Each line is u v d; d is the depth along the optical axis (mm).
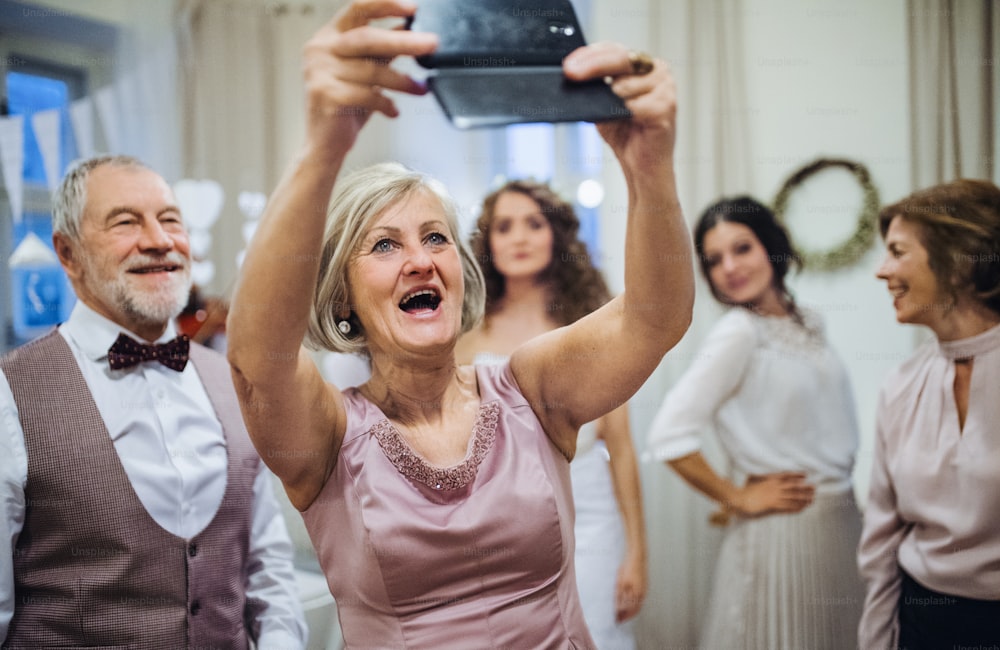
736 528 1464
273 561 1166
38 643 971
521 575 736
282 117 2102
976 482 1122
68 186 1081
